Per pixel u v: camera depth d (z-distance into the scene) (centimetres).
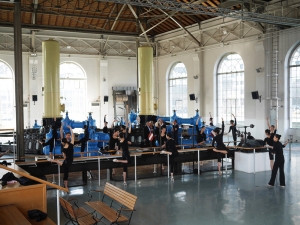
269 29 1608
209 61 1977
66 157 804
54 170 852
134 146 1416
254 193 770
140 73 1236
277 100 1605
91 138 1285
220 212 641
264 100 1647
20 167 770
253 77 1711
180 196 750
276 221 591
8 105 2058
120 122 1575
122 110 2327
